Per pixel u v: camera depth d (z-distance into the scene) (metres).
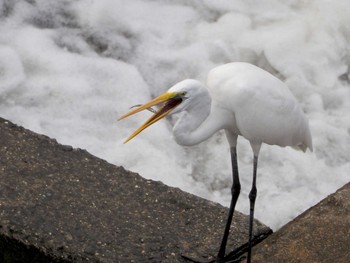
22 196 8.81
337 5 13.77
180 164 11.48
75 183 9.10
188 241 8.64
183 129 8.08
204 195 11.26
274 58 13.19
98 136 11.69
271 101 8.05
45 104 11.98
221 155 11.66
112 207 8.88
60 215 8.66
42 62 12.49
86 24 13.26
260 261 8.44
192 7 13.75
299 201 11.33
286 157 11.69
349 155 12.08
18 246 8.38
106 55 12.90
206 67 12.92
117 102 12.20
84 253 8.28
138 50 13.01
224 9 13.72
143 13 13.53
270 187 11.41
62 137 11.55
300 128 8.45
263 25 13.56
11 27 13.00
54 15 13.31
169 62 12.88
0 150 9.38
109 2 13.45
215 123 8.23
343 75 13.29
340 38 13.54
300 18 13.67
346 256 8.45
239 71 8.15
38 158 9.36
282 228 8.83
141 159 11.43
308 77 13.08
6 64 12.30
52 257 8.29
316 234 8.71
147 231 8.66
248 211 11.12
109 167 9.41
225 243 8.44
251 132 8.20
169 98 7.84
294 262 8.40
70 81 12.29
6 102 11.90
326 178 11.68
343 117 12.62
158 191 9.18
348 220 8.88
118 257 8.30
